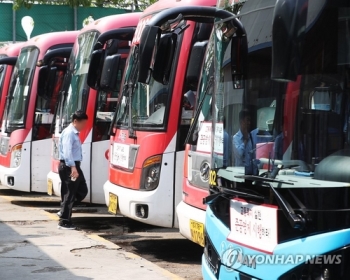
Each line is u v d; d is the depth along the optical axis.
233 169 6.21
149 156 9.60
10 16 21.44
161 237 11.70
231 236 5.95
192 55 9.31
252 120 6.01
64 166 11.22
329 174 5.20
